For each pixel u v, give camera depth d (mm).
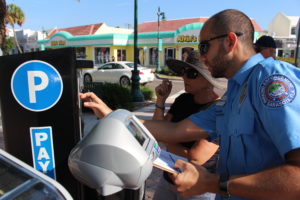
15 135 1727
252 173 1233
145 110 8594
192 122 1756
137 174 1153
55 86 1649
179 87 14578
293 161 1045
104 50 31547
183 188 1267
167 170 1293
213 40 1391
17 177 1183
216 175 1246
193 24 26188
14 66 1656
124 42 30922
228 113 1422
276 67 1178
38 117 1684
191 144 1926
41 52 1630
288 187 1041
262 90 1164
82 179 1242
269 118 1107
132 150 1139
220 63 1393
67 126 1672
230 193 1200
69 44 34094
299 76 1150
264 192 1098
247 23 1370
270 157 1208
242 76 1314
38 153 1716
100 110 1802
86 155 1163
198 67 1912
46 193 1165
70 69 1626
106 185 1182
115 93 8375
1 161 1226
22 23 25094
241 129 1247
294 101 1071
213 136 1728
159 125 1811
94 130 1200
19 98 1680
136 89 10172
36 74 1646
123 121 1227
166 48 28484
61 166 1712
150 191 3521
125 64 15703
